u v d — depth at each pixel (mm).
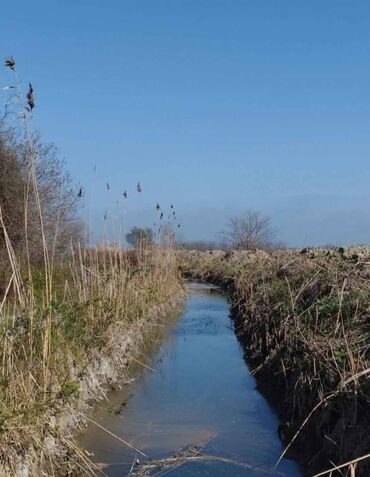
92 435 5016
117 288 8406
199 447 4844
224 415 5648
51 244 11156
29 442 3965
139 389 6477
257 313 8688
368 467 3592
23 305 5078
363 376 4309
